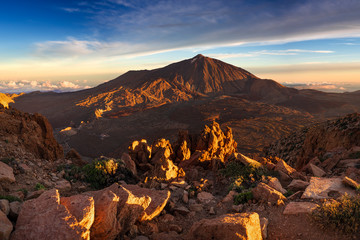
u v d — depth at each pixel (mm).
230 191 14562
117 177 17094
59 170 16828
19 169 13789
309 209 9570
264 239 8570
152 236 9453
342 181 11836
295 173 16609
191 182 18031
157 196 11633
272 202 11062
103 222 7645
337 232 8117
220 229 8164
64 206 7125
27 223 6777
